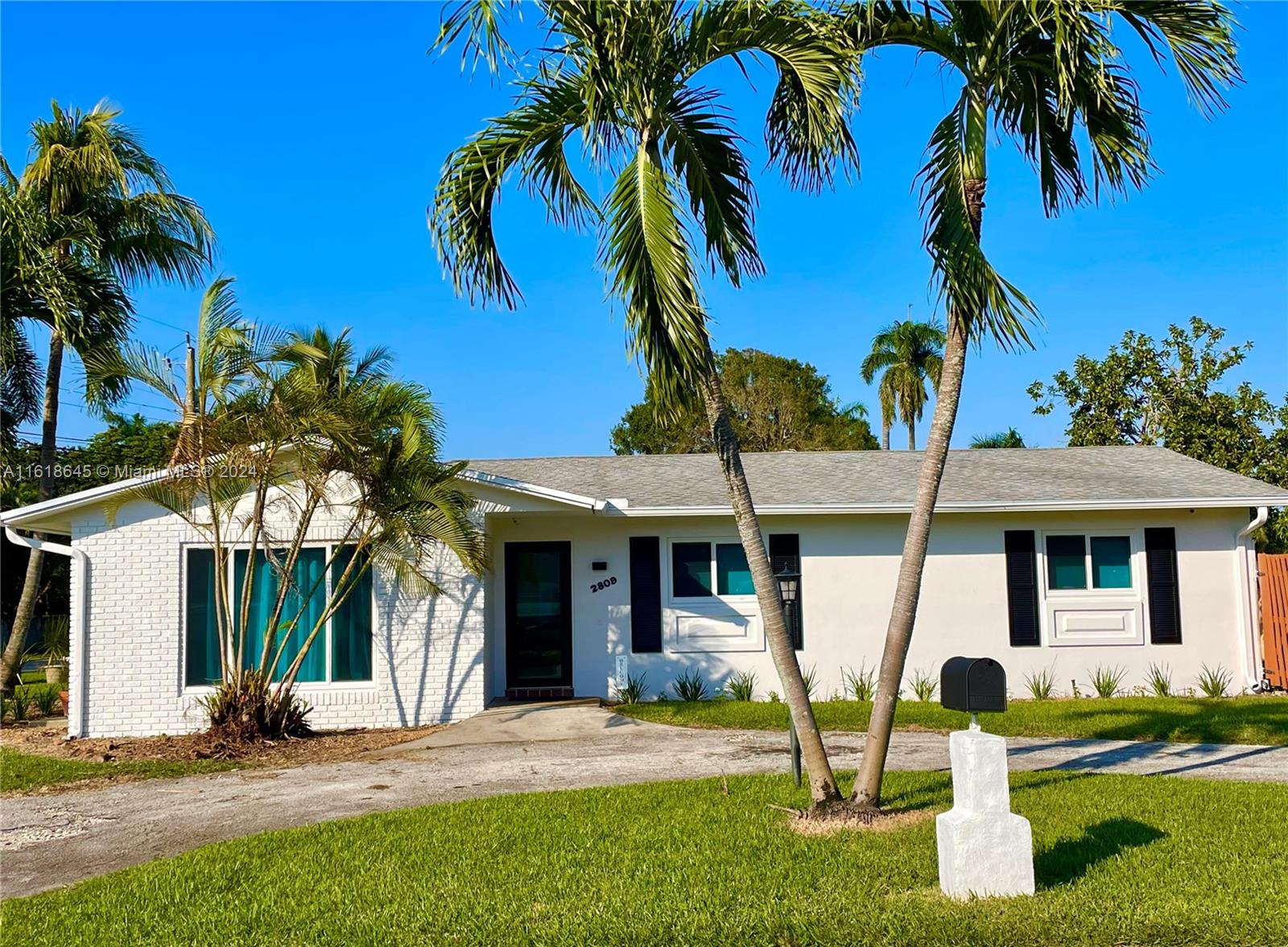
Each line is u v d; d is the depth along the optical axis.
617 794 8.97
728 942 5.47
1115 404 30.20
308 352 12.64
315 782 10.36
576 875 6.66
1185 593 16.47
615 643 16.23
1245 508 16.61
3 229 16.77
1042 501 16.05
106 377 13.02
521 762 11.12
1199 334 29.45
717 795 8.80
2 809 9.65
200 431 12.45
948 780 9.20
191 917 6.12
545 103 8.23
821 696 16.14
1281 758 10.62
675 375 7.43
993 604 16.38
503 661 16.34
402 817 8.34
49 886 7.12
